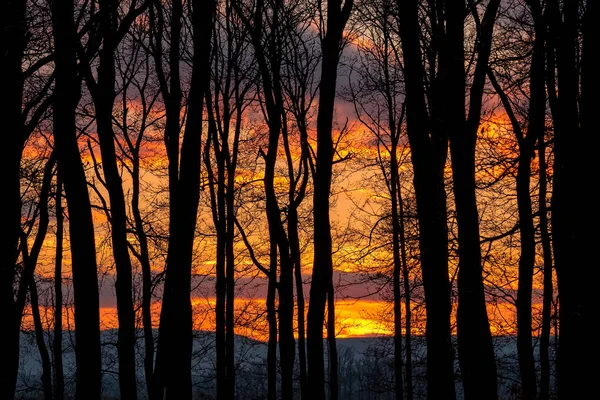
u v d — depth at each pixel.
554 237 18.06
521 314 24.84
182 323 22.12
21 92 20.31
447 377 20.88
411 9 22.02
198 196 22.62
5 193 19.69
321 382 23.08
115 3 22.55
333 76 24.19
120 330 25.05
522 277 24.80
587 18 15.78
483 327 20.14
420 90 21.91
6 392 19.44
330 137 23.94
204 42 22.95
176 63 28.11
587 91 15.77
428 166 21.67
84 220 20.59
